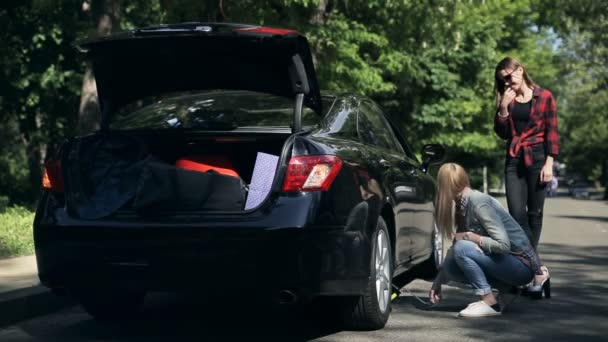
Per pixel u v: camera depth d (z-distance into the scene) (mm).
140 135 6523
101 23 18703
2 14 28953
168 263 5941
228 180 6047
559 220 24016
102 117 6953
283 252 5824
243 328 7012
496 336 6645
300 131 6316
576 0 35594
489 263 7543
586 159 94750
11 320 7305
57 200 6395
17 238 12141
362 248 6324
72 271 6188
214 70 6738
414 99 33844
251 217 5895
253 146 6785
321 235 5953
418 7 20656
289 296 5902
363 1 20656
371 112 7957
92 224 6117
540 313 7656
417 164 9016
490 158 47406
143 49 6539
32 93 29984
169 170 6055
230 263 5859
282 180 5984
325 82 21562
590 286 9406
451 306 8062
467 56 34188
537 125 8547
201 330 6945
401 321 7285
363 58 27188
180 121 6812
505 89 8672
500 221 7516
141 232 5980
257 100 7059
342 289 6176
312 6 19781
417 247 8430
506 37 42219
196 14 19703
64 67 30312
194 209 6035
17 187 34875
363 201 6414
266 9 19641
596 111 83938
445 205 7680
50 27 28578
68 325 7227
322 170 6043
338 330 6879
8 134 38562
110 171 6414
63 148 6609
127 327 7113
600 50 61312
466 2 20578
